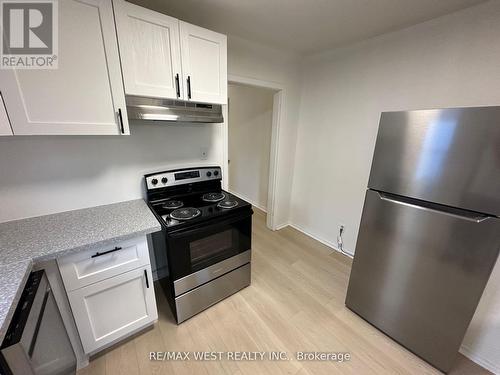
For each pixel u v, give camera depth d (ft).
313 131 8.86
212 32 4.93
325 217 9.05
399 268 4.59
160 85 4.50
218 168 6.92
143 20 4.07
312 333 5.24
